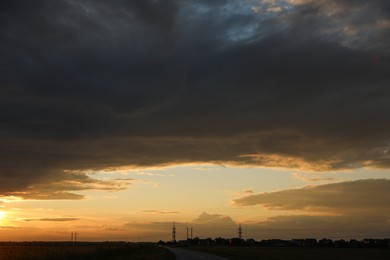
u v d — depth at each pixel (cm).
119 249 5741
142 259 4553
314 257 6209
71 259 4238
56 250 4559
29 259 3919
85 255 4394
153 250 8056
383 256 7450
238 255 6712
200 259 5244
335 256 6956
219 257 5994
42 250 4734
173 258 5372
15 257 4000
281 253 8050
